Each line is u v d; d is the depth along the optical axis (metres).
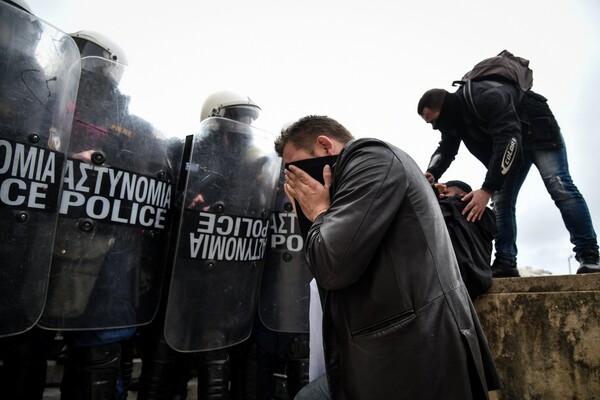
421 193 1.08
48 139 1.50
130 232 1.78
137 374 3.04
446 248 1.09
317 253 0.99
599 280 1.81
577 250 2.56
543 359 1.87
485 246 2.20
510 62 2.71
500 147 2.38
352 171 1.07
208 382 2.04
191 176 1.96
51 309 1.57
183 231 1.92
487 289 2.04
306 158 1.28
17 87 1.42
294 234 2.39
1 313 1.37
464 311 1.04
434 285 1.01
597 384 1.72
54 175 1.52
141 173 1.82
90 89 1.71
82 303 1.63
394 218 1.05
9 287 1.39
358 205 0.99
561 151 2.66
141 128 1.84
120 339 1.80
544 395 1.85
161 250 1.92
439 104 2.78
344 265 0.96
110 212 1.72
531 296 1.94
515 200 2.88
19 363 1.72
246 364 2.43
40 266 1.47
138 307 1.80
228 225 2.05
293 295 2.34
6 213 1.39
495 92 2.51
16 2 1.76
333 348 1.08
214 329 1.97
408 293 0.99
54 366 2.81
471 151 2.89
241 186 2.12
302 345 2.37
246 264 2.11
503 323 2.01
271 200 2.29
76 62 1.62
